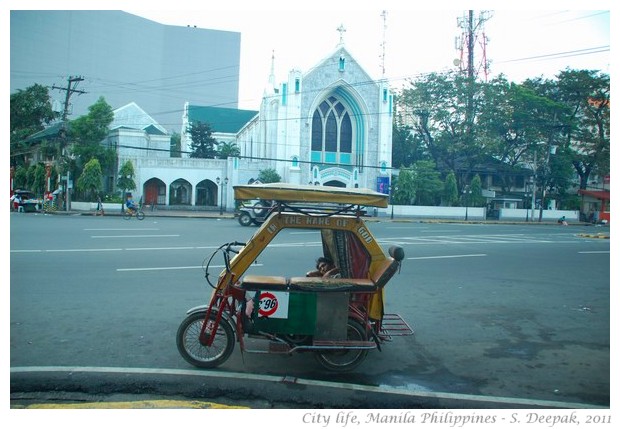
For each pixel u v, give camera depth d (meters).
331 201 5.08
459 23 47.91
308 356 5.48
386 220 37.16
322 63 42.41
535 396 4.60
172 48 101.62
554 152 44.78
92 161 33.75
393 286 9.81
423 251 15.88
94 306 7.41
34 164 44.84
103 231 18.98
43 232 17.75
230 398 4.38
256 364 5.19
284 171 41.88
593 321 7.41
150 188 41.75
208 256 12.69
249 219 24.03
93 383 4.54
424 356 5.71
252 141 49.03
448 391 4.67
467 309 8.02
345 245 5.34
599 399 4.54
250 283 4.94
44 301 7.64
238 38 107.06
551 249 18.05
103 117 38.75
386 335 5.75
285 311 4.91
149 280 9.45
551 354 5.85
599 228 39.09
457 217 44.16
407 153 52.66
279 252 14.16
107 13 88.94
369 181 44.19
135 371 4.83
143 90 96.88
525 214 46.91
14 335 5.96
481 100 46.09
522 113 44.91
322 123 43.59
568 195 51.47
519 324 7.17
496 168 49.94
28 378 4.62
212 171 41.56
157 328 6.38
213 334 4.95
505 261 14.00
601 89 46.81
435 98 46.53
